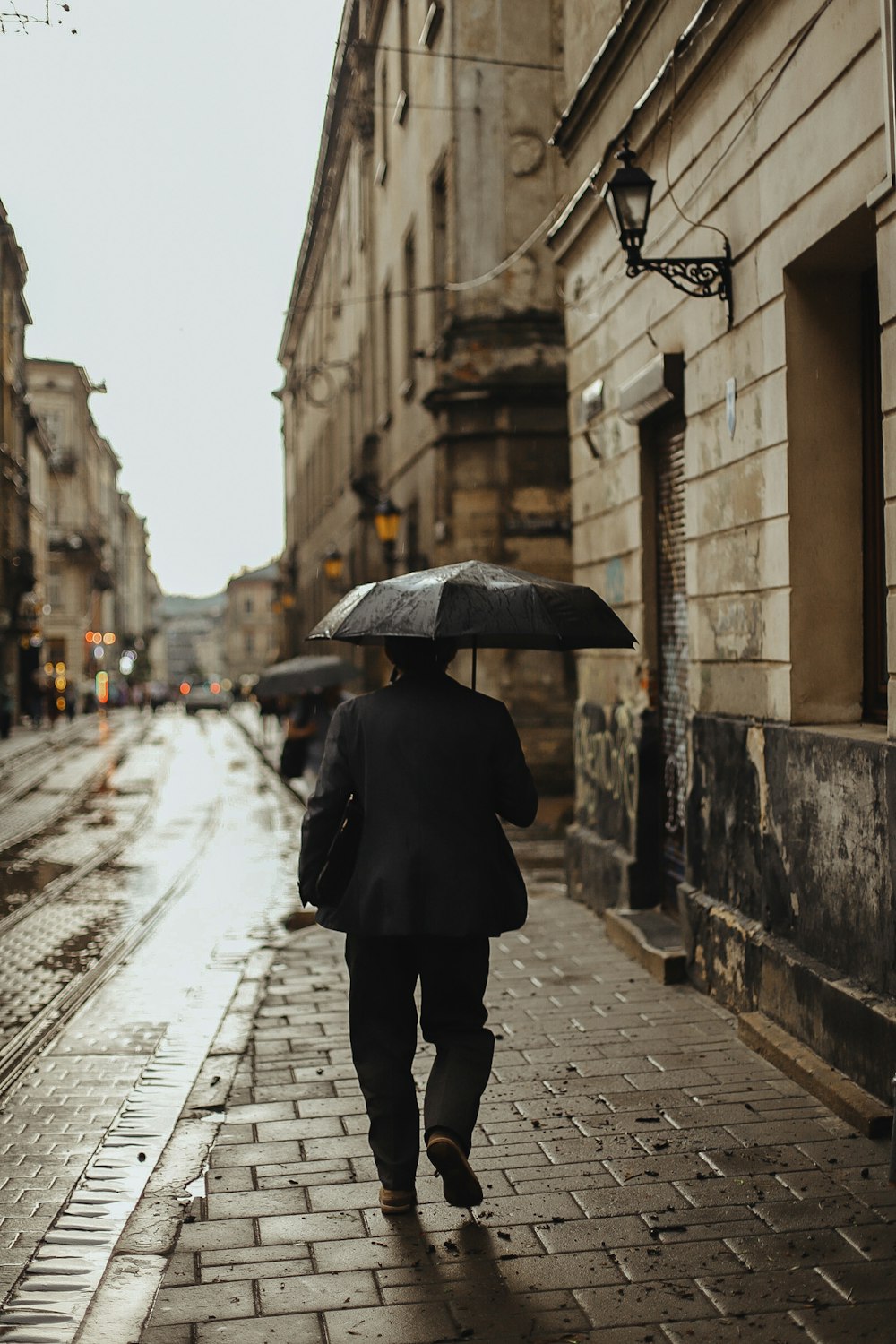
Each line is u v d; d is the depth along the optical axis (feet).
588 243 31.24
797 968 17.88
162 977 25.94
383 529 56.90
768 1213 13.10
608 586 30.53
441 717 13.08
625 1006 21.54
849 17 16.10
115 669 286.46
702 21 20.84
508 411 51.01
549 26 50.39
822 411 18.72
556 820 48.24
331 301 111.96
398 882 12.67
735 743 20.93
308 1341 10.74
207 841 50.55
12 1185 14.40
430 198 56.85
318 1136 15.80
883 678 18.25
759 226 19.61
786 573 18.83
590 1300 11.38
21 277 147.23
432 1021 13.48
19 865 43.75
